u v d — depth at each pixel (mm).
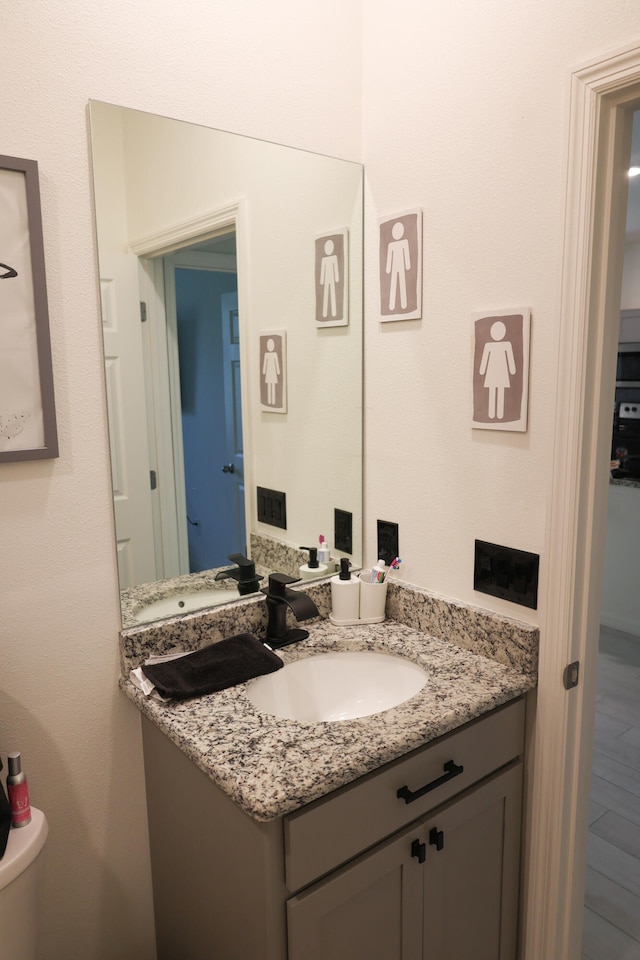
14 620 1263
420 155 1469
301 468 1631
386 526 1676
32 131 1185
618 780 2354
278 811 959
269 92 1476
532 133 1245
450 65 1380
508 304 1323
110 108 1261
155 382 1391
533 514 1333
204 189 1409
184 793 1271
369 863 1130
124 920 1495
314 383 1621
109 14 1248
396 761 1152
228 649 1412
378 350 1636
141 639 1381
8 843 1048
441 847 1230
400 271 1537
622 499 3695
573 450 1243
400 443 1608
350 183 1611
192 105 1374
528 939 1489
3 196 1153
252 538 1581
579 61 1159
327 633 1579
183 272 1403
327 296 1610
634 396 4391
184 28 1345
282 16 1475
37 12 1168
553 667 1335
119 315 1325
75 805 1382
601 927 1756
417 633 1577
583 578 1312
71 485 1299
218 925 1210
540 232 1253
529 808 1433
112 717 1401
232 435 1521
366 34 1582
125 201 1304
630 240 4820
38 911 1093
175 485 1446
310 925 1060
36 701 1304
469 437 1437
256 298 1507
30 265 1190
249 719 1193
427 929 1273
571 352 1223
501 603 1417
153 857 1484
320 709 1476
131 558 1392
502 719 1343
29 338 1203
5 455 1197
